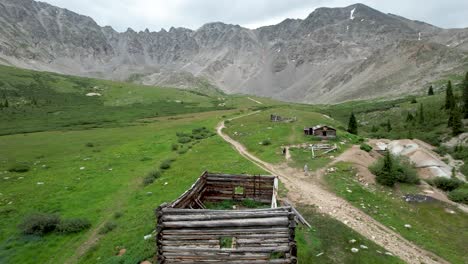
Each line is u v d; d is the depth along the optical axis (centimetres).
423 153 6438
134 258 2370
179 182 4506
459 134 10275
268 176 3066
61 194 4334
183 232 1900
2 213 3703
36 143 8344
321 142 6944
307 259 2278
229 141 8138
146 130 10688
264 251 1864
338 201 3678
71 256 2738
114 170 5500
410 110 16062
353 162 5184
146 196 4038
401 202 3966
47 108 17350
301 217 2959
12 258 2781
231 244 2195
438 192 4491
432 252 2783
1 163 6103
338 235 2695
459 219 3588
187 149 7112
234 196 3127
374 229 3036
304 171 4909
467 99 12462
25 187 4650
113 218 3434
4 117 14012
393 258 2453
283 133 8206
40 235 3172
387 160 4575
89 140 8794
